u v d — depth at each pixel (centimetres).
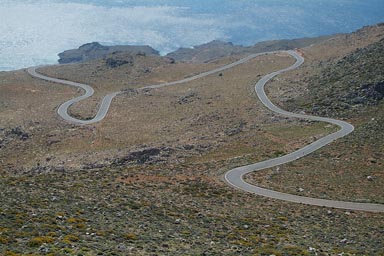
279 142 11544
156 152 11656
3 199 4828
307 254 4391
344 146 10431
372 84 13950
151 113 16250
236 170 9238
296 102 15100
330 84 15488
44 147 13325
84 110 16575
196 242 4303
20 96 19062
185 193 7262
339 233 5659
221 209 6456
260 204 7088
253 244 4559
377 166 9081
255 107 15375
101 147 12912
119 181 7500
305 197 7644
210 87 18938
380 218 6631
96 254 3428
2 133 14325
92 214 4772
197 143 12275
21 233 3691
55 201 5088
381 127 11275
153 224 4809
